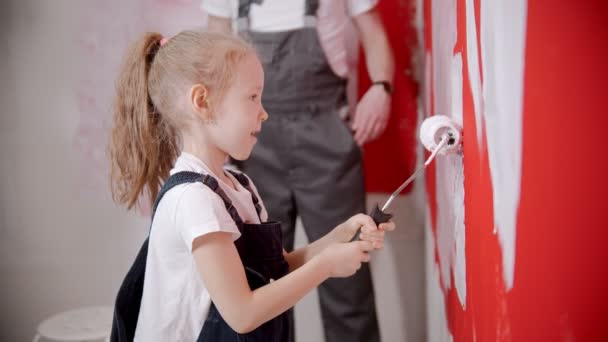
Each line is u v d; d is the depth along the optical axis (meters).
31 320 2.02
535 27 0.60
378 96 1.71
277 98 1.63
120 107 1.08
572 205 0.60
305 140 1.64
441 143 0.97
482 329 0.82
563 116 0.59
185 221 0.92
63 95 1.91
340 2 1.67
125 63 1.08
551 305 0.62
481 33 0.78
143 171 1.08
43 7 1.88
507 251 0.69
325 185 1.65
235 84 0.99
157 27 1.85
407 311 1.88
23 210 1.97
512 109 0.66
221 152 1.04
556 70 0.59
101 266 1.98
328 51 1.65
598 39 0.57
